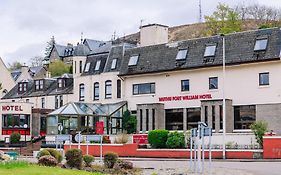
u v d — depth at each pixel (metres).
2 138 64.88
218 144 44.75
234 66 49.47
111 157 29.27
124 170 27.97
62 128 51.91
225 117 46.47
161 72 54.62
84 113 55.53
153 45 56.81
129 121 56.56
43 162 26.33
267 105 47.50
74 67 68.50
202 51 52.16
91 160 29.92
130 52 58.72
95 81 62.09
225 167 31.23
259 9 108.50
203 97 51.50
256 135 42.31
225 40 50.91
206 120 50.19
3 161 22.77
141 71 56.19
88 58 64.94
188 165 33.22
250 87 48.59
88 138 39.88
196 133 28.20
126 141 48.62
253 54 48.31
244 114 48.84
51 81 75.88
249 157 40.28
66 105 56.06
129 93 57.84
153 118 54.38
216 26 77.75
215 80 50.94
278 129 46.72
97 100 61.47
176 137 44.38
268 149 39.22
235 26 76.25
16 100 75.81
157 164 34.47
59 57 126.88
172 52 54.59
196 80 52.25
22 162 22.23
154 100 55.44
